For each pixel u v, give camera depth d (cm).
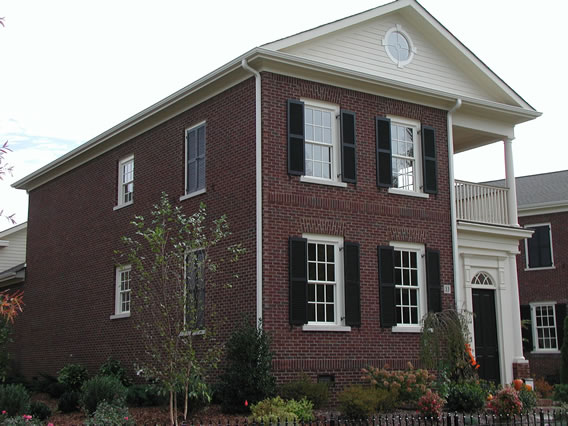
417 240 1958
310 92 1825
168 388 1364
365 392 1524
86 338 2364
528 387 1845
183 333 1490
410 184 2008
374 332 1830
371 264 1859
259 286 1664
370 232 1872
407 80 2053
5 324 2586
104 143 2367
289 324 1689
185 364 1404
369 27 2000
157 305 1733
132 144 2259
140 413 1559
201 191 1900
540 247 3177
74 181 2589
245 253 1723
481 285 2145
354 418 1445
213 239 1686
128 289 2209
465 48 2145
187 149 2003
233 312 1733
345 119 1870
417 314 1945
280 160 1744
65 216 2620
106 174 2383
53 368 2544
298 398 1581
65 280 2556
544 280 3136
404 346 1875
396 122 1991
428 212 1997
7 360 2609
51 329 2602
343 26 1911
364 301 1830
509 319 2183
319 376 1716
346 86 1891
